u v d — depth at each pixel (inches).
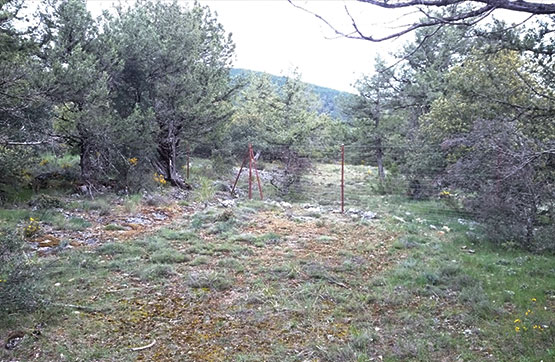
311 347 159.0
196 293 206.5
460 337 168.2
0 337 156.3
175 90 558.6
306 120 825.5
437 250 298.4
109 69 491.5
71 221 333.7
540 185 318.3
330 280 231.1
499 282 228.8
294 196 575.5
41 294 190.9
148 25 578.9
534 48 212.5
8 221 314.0
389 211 468.8
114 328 169.5
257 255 275.4
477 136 317.4
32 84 361.4
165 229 329.4
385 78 791.7
